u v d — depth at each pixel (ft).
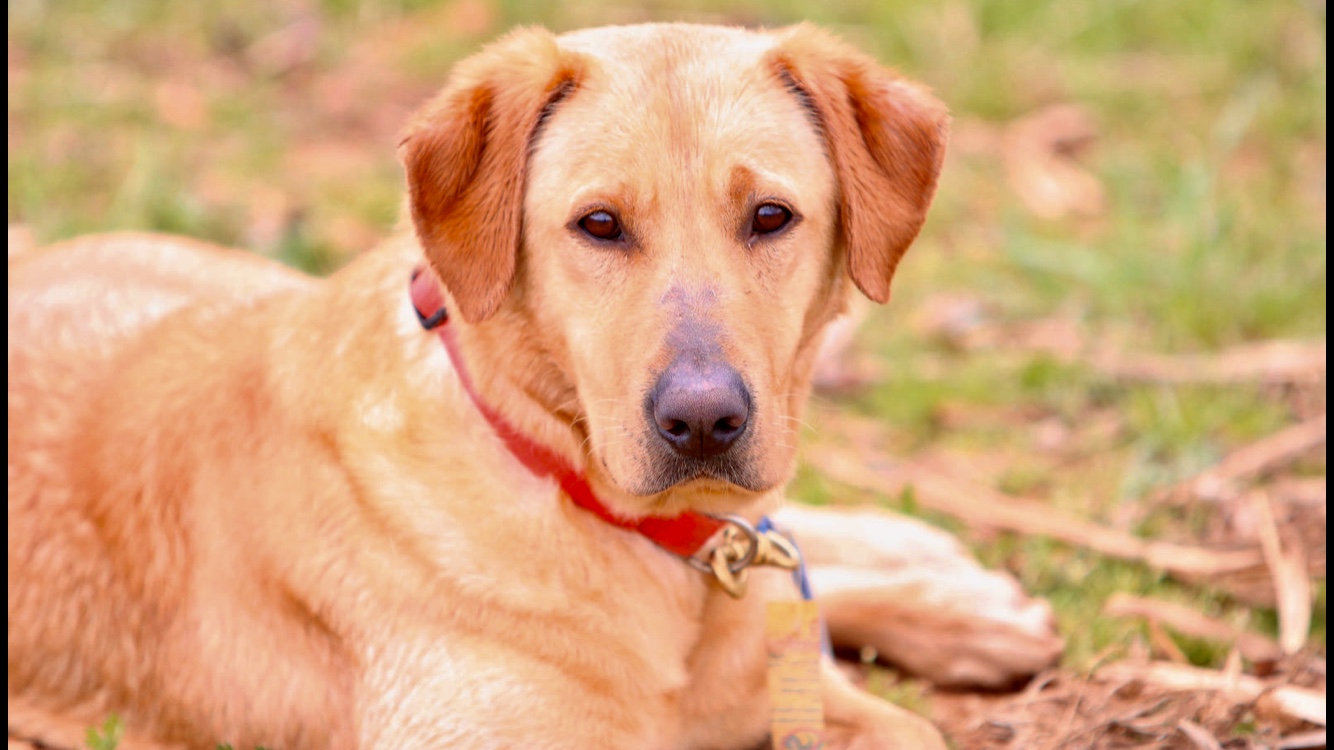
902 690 15.90
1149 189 28.91
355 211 26.84
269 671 13.71
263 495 13.66
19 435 15.30
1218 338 23.65
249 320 14.80
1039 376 22.49
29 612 14.98
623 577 13.06
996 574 17.04
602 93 12.32
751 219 12.23
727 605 13.83
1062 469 20.66
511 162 12.34
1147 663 16.11
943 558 17.47
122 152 28.35
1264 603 17.35
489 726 12.58
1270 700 14.84
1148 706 14.92
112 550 14.61
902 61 33.58
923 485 19.97
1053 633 16.24
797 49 13.01
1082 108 32.27
